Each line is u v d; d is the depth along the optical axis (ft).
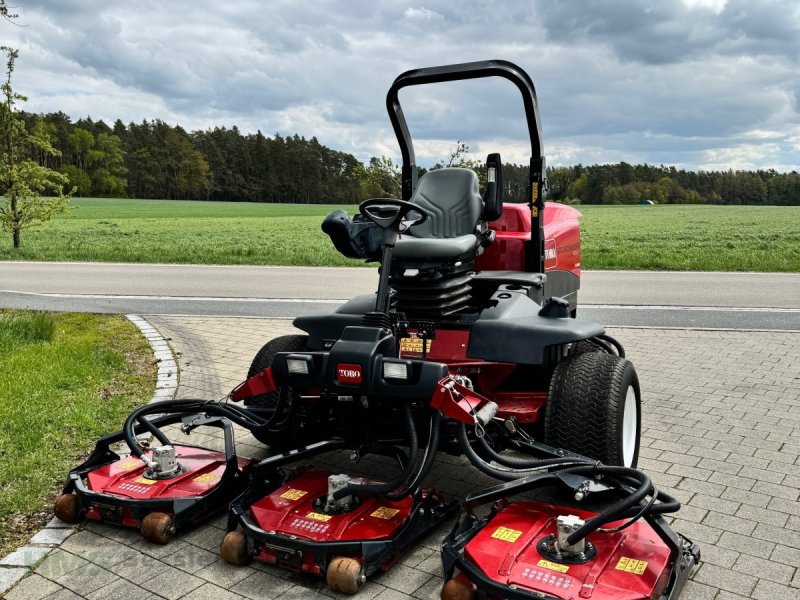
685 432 16.35
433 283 13.29
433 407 10.78
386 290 11.80
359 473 14.24
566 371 12.44
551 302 13.28
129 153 377.91
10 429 16.01
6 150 70.18
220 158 369.71
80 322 31.04
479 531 10.06
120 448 15.08
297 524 10.59
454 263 13.51
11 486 13.35
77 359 22.44
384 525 10.60
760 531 11.64
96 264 59.21
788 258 61.72
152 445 15.55
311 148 404.77
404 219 15.15
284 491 11.66
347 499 11.09
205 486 12.14
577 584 8.79
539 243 15.61
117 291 41.83
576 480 10.11
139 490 11.87
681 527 11.78
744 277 48.52
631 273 51.39
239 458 13.14
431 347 13.19
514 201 17.26
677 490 13.20
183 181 361.71
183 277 49.26
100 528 12.04
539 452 11.70
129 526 11.80
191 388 20.25
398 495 10.86
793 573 10.38
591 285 44.01
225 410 13.26
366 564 9.93
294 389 12.16
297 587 10.21
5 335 25.08
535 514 10.53
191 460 13.09
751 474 13.94
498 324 12.75
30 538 11.68
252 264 59.11
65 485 12.84
